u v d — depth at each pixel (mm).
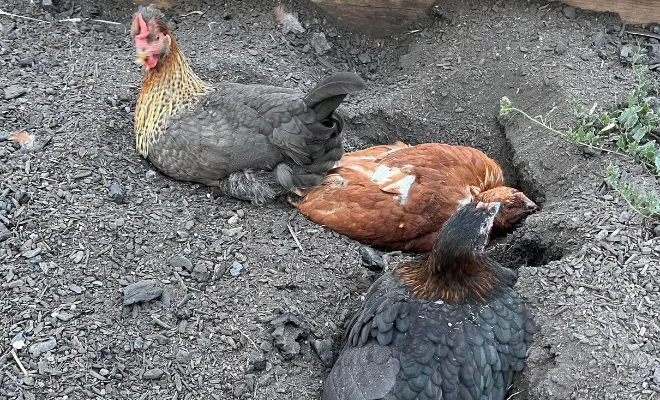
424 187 1402
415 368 1092
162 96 1396
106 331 1176
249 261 1298
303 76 1701
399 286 1192
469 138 1652
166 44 1373
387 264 1367
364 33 1832
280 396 1158
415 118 1665
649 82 1577
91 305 1198
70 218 1298
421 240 1437
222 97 1384
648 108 1484
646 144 1414
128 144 1477
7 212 1289
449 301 1155
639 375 1106
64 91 1532
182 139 1373
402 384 1083
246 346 1191
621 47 1710
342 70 1771
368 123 1658
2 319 1165
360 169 1417
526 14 1762
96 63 1623
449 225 1148
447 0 1802
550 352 1151
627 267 1230
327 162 1379
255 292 1252
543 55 1675
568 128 1512
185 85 1399
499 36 1733
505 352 1144
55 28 1712
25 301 1186
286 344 1190
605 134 1473
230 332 1202
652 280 1210
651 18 1748
